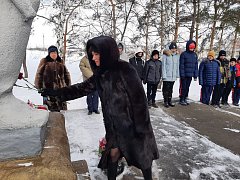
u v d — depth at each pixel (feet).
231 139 14.16
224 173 10.18
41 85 15.48
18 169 5.49
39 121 6.24
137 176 9.43
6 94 6.28
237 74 23.22
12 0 5.74
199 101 23.29
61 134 7.32
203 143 13.30
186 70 20.51
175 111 19.54
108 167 8.11
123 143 7.45
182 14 43.98
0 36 5.73
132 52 21.16
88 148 12.03
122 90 7.28
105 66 7.28
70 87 8.26
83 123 15.81
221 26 49.98
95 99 17.75
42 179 5.40
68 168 5.79
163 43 39.19
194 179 9.62
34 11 5.96
